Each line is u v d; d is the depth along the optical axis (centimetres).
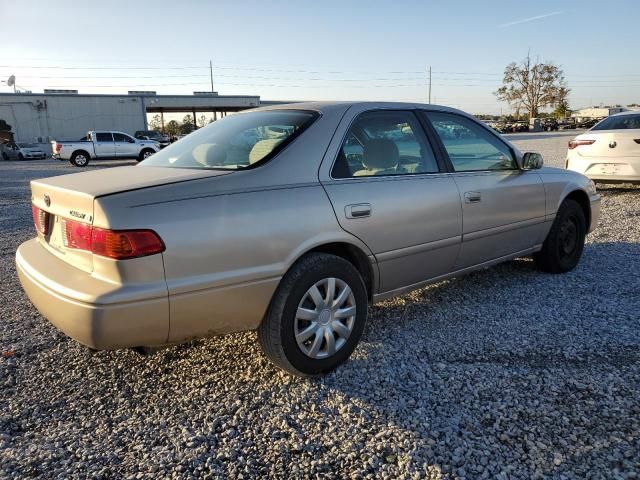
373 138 346
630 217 756
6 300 456
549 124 6531
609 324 375
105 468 235
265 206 279
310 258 298
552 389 288
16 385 309
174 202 256
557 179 479
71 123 4047
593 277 484
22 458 243
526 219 443
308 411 277
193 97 4578
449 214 370
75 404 289
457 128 409
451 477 223
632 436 246
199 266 258
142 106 4275
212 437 257
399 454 240
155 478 229
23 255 317
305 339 298
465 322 387
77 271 263
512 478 222
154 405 287
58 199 281
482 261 413
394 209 334
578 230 507
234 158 312
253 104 4934
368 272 335
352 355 338
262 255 276
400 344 352
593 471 224
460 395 286
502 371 311
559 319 387
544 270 499
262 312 284
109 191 253
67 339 372
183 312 256
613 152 894
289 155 302
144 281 246
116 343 249
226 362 334
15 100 3844
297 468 233
